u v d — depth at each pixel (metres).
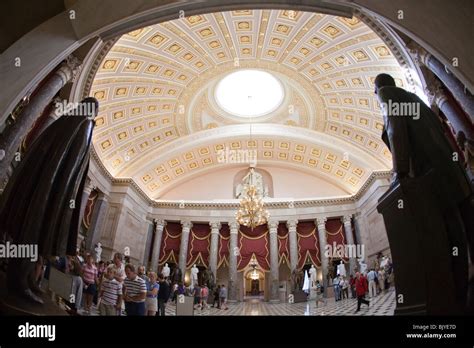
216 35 13.06
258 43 13.71
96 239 16.19
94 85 13.16
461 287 2.05
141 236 19.94
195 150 20.70
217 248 20.91
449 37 3.53
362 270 15.16
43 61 4.00
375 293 12.71
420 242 2.12
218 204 21.44
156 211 21.25
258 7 5.17
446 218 2.24
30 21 4.11
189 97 17.23
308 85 16.28
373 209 18.16
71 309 2.97
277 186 22.52
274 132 19.80
